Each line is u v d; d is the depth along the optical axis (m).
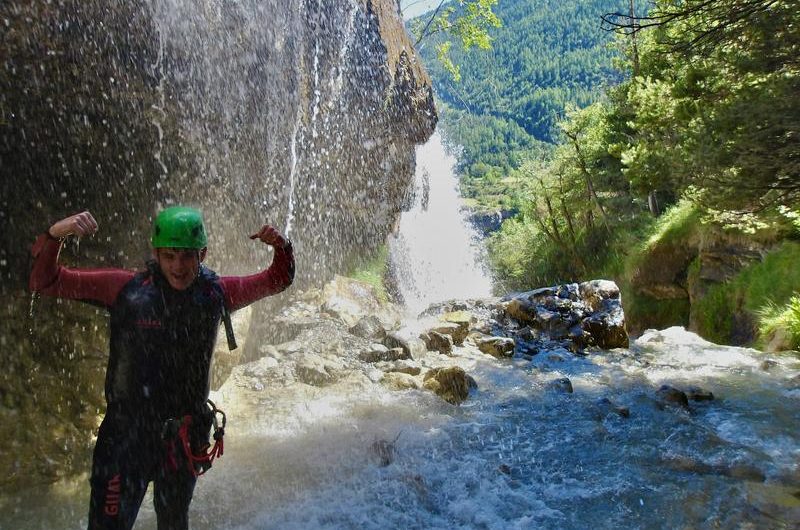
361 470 3.78
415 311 12.27
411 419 4.63
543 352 7.03
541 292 8.07
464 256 20.08
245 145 6.08
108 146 4.52
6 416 3.51
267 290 2.53
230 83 5.61
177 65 4.86
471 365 6.22
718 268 17.61
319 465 3.83
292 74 6.73
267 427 4.41
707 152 9.87
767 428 4.79
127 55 4.37
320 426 4.41
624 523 3.27
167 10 4.60
